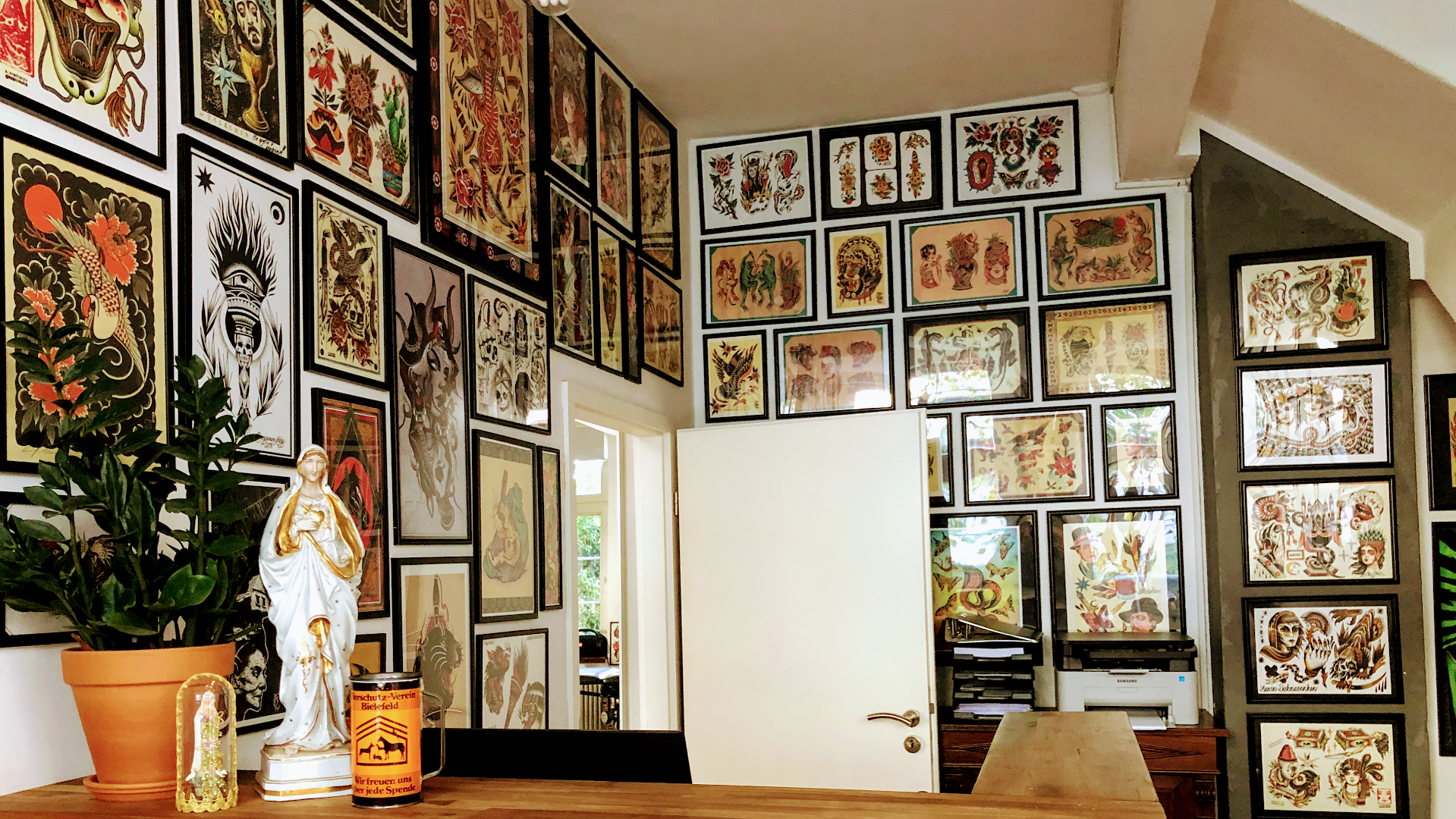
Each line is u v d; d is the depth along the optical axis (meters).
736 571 3.69
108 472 1.25
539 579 2.79
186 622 1.32
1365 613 3.43
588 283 3.23
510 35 2.79
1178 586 3.77
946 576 3.94
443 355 2.38
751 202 4.25
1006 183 4.03
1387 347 3.46
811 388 4.12
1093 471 3.87
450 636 2.33
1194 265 3.79
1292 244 3.55
